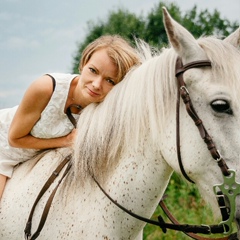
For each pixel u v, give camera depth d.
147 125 2.31
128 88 2.38
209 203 2.17
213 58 2.12
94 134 2.42
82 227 2.39
